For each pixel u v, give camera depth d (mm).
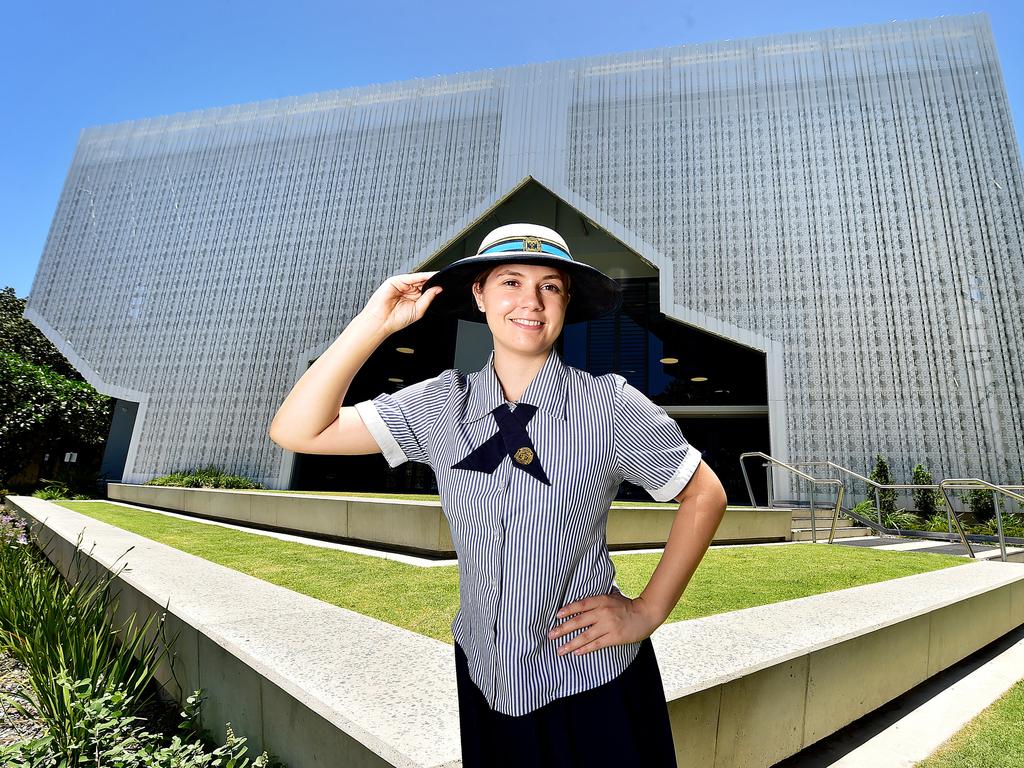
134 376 16406
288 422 1048
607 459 914
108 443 18219
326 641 2207
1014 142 12164
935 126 12703
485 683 903
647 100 14680
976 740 2461
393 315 1104
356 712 1557
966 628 3404
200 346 16188
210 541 6078
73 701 2141
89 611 3072
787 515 7820
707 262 13336
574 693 867
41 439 14453
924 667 2984
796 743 2188
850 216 12734
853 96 13344
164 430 15766
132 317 16922
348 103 17219
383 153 16438
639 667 971
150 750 2010
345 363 1044
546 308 1006
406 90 16828
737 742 1930
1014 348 11242
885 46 13461
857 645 2514
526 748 851
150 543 4871
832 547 6656
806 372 12211
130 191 18203
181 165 18031
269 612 2633
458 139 15922
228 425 15422
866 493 11242
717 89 14273
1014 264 11609
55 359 21703
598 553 959
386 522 6016
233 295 16375
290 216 16641
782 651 2186
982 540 8094
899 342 11844
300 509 7262
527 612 855
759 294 12875
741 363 14805
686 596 3654
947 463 11070
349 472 16188
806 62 13844
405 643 2199
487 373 1015
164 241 17391
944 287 11867
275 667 1907
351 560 4973
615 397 944
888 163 12789
